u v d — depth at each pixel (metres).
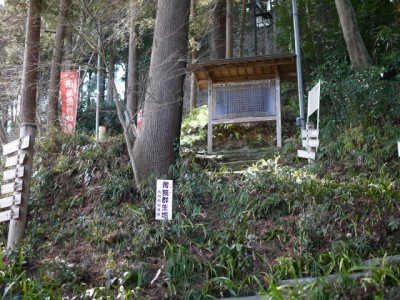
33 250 5.17
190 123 11.73
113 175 6.74
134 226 5.54
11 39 9.56
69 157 7.49
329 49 10.63
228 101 9.32
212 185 6.32
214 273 4.40
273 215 5.46
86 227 5.76
